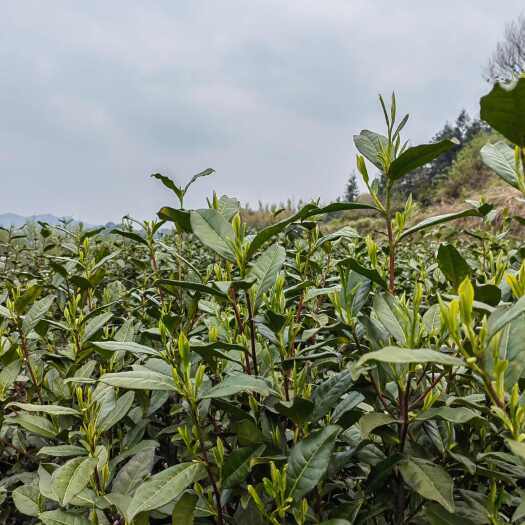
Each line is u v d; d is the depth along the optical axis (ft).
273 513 3.16
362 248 8.48
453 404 3.99
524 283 3.21
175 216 4.67
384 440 3.92
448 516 3.26
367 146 4.76
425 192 96.07
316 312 7.30
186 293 6.86
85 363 5.98
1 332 6.09
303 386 4.07
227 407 4.08
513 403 2.46
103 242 14.34
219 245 4.02
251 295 4.35
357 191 143.54
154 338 5.78
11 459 6.41
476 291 3.64
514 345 2.95
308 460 3.22
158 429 5.98
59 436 4.75
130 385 3.22
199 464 3.42
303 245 7.75
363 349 4.11
